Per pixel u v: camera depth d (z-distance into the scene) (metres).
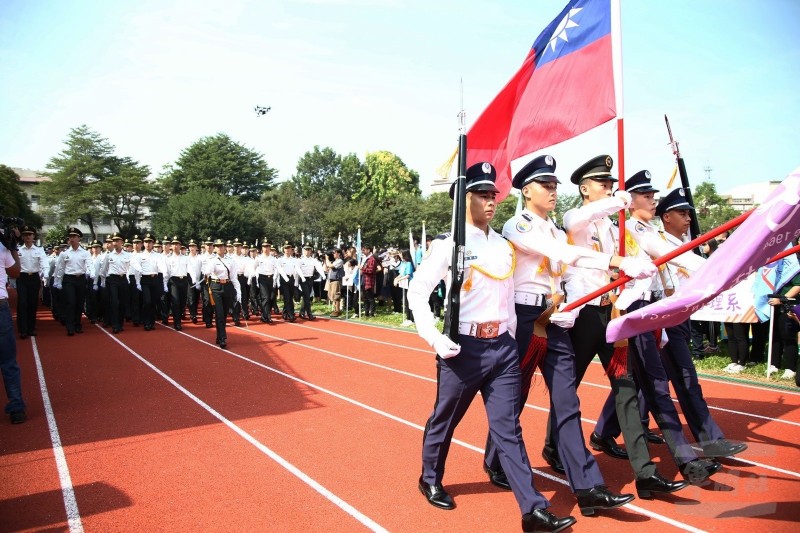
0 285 6.13
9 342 6.15
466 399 3.93
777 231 3.35
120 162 60.16
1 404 6.92
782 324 8.05
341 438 5.59
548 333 4.20
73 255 12.90
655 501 4.17
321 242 51.94
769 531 3.66
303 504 4.14
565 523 3.43
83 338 12.36
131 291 14.73
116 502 4.19
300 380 8.13
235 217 48.91
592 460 3.94
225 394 7.32
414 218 48.44
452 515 3.96
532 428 5.89
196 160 62.84
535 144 5.30
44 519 3.93
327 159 79.69
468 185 4.02
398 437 5.61
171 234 48.81
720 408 6.58
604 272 4.56
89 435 5.72
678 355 4.99
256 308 17.20
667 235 5.52
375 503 4.15
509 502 4.16
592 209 4.32
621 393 4.33
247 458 5.06
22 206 45.50
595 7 4.96
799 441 5.40
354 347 11.21
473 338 3.84
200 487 4.45
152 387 7.70
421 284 3.89
